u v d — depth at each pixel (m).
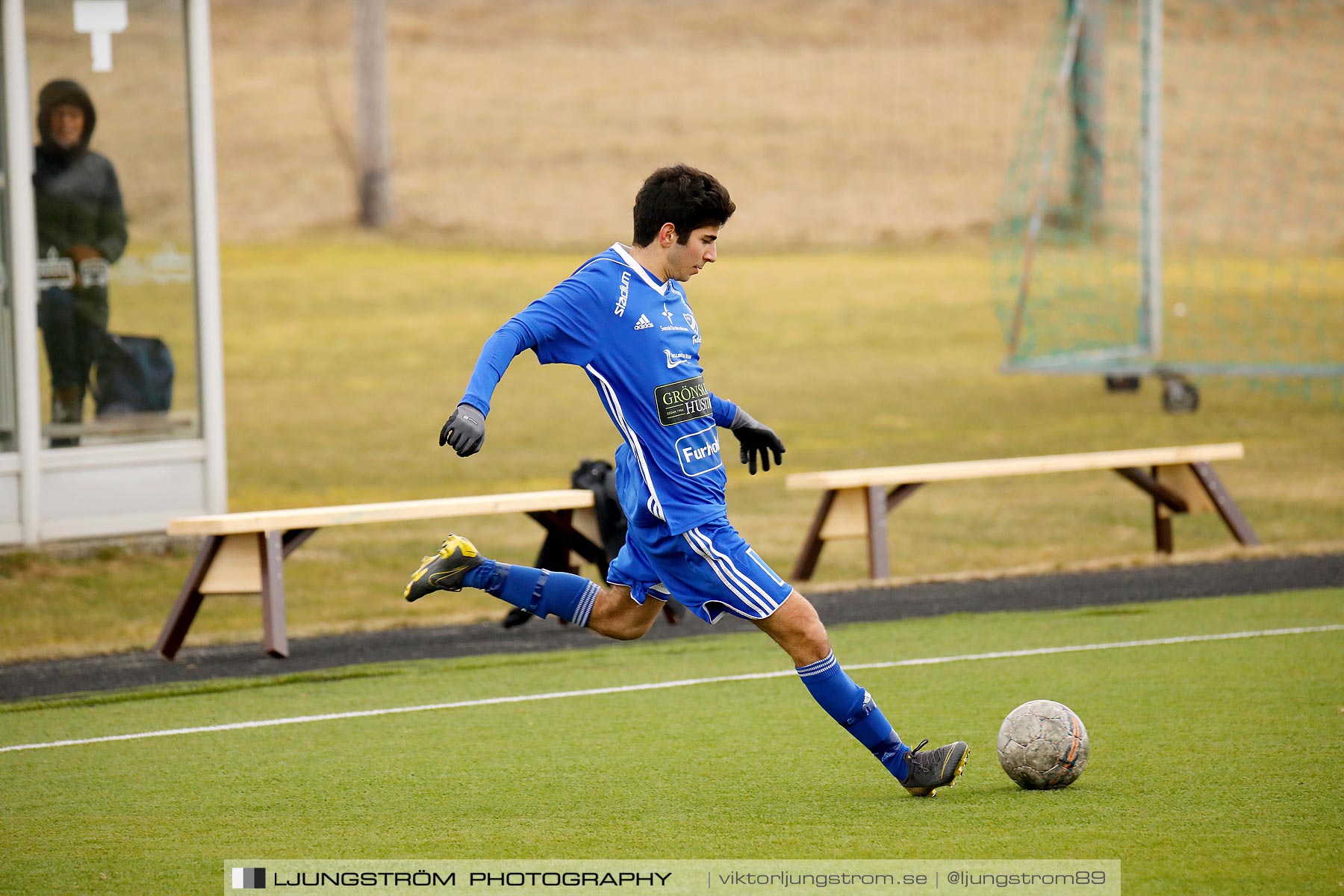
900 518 44.56
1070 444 55.28
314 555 40.22
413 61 154.75
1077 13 66.00
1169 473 38.88
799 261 109.06
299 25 160.38
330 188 125.44
